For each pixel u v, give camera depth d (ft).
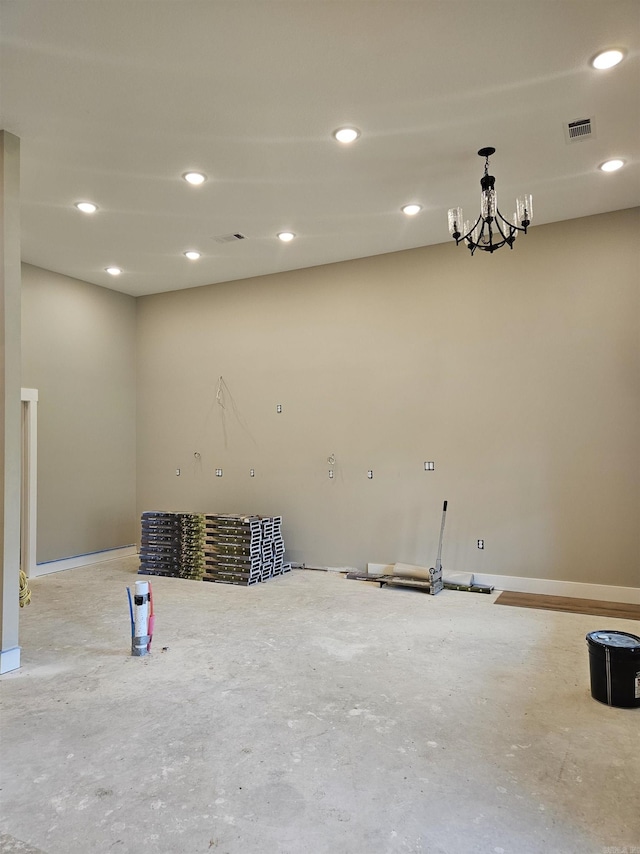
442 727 9.66
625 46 10.12
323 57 10.33
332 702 10.63
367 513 21.47
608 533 17.65
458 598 18.06
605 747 9.01
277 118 12.28
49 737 9.42
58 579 21.18
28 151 13.58
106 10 9.12
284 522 23.08
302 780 8.14
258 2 8.97
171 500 25.68
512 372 19.12
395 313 21.11
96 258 21.26
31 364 21.75
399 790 7.90
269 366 23.57
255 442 23.81
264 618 16.02
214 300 24.89
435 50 10.17
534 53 10.28
